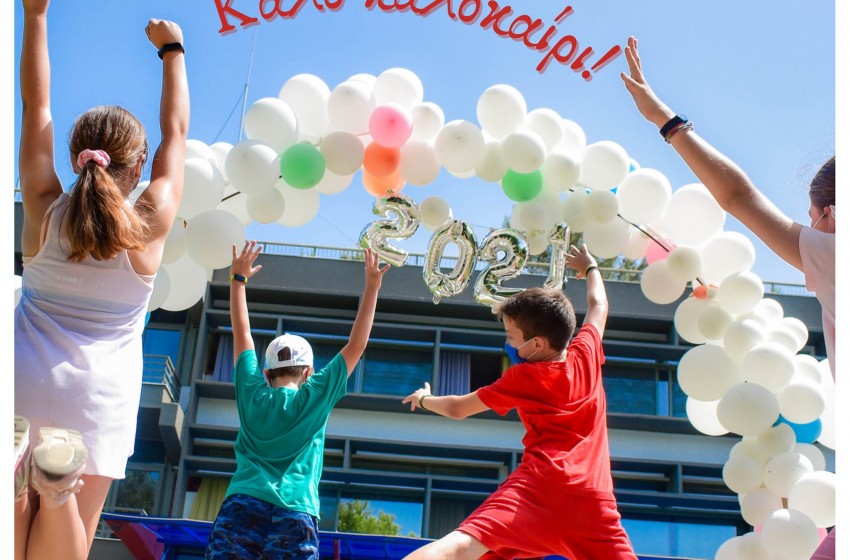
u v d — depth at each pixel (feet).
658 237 12.57
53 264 6.18
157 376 41.60
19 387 5.91
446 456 41.47
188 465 39.58
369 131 11.72
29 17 6.64
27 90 6.62
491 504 7.41
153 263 6.50
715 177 6.44
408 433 41.81
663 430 42.37
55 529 5.75
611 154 11.85
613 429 42.75
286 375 9.53
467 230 11.51
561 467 7.55
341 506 40.09
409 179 12.03
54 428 5.65
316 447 9.00
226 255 10.97
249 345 9.64
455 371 42.96
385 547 26.21
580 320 42.86
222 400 41.75
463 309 43.34
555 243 11.58
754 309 12.69
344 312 44.04
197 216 11.01
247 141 11.11
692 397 12.01
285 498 8.38
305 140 11.98
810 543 10.34
